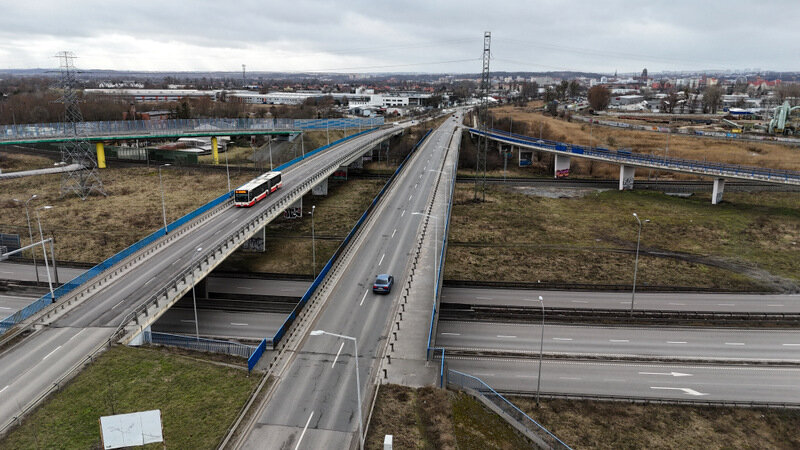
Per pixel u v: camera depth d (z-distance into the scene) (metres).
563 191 132.25
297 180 106.88
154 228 93.25
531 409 45.69
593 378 50.78
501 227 101.62
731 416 45.41
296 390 41.06
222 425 36.47
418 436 36.47
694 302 67.94
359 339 49.00
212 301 67.44
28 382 40.12
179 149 165.00
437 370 44.50
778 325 61.53
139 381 41.16
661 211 112.69
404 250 73.19
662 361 53.66
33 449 33.47
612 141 184.00
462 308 65.50
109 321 49.03
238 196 86.69
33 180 126.94
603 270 79.56
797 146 169.50
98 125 132.88
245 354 46.88
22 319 48.97
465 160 162.75
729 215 108.56
